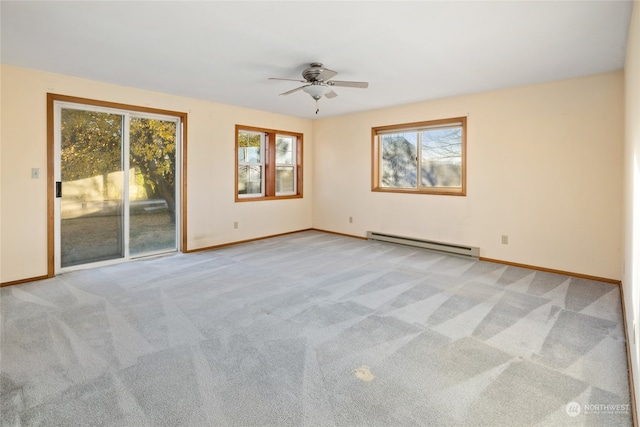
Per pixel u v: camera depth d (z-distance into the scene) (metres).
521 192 4.34
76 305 3.05
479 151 4.68
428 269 4.25
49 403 1.75
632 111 2.44
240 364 2.12
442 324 2.70
